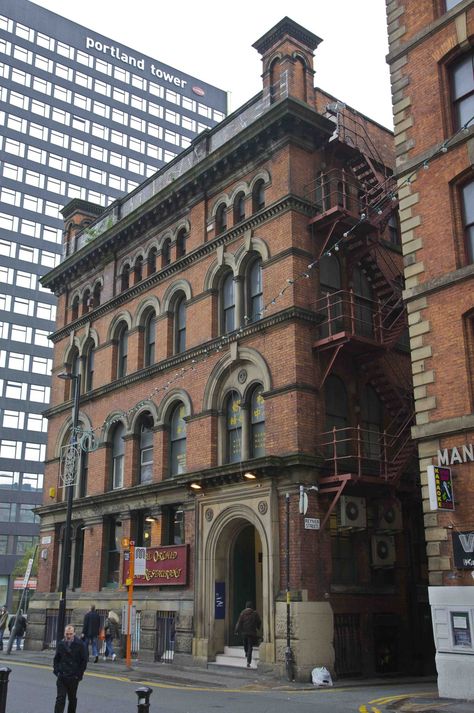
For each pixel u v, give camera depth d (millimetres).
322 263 24094
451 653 15453
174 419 27641
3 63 81812
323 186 24594
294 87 25016
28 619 33250
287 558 20672
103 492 30359
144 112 92750
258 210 25312
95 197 85250
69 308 36875
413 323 17734
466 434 16125
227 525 23406
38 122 82938
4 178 78938
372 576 23094
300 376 22031
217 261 26359
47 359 77812
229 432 24781
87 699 15211
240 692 17406
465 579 15578
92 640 25859
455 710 13422
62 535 33562
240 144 25469
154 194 30188
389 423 24859
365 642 21781
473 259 17203
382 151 28844
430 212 17953
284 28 25422
